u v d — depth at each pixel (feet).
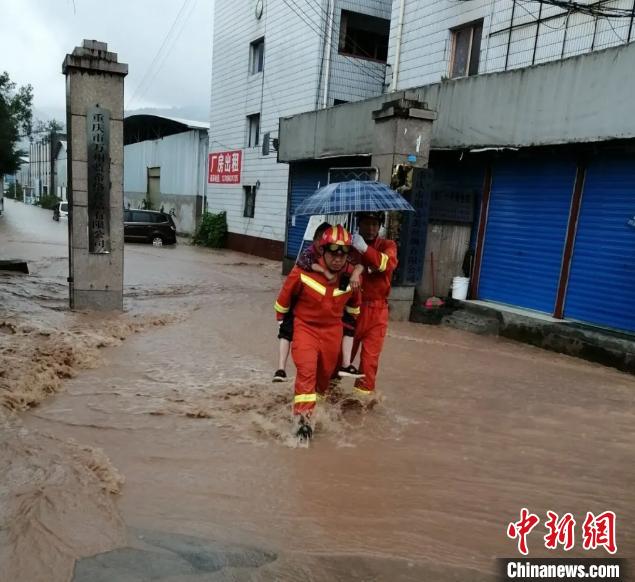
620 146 27.76
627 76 25.38
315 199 16.72
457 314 33.81
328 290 14.85
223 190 85.61
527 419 17.75
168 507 11.18
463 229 36.63
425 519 11.31
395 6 51.49
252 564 9.48
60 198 230.27
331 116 45.62
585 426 17.38
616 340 25.88
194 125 100.12
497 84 32.01
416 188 32.48
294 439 14.82
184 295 39.09
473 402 19.11
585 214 29.91
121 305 31.65
